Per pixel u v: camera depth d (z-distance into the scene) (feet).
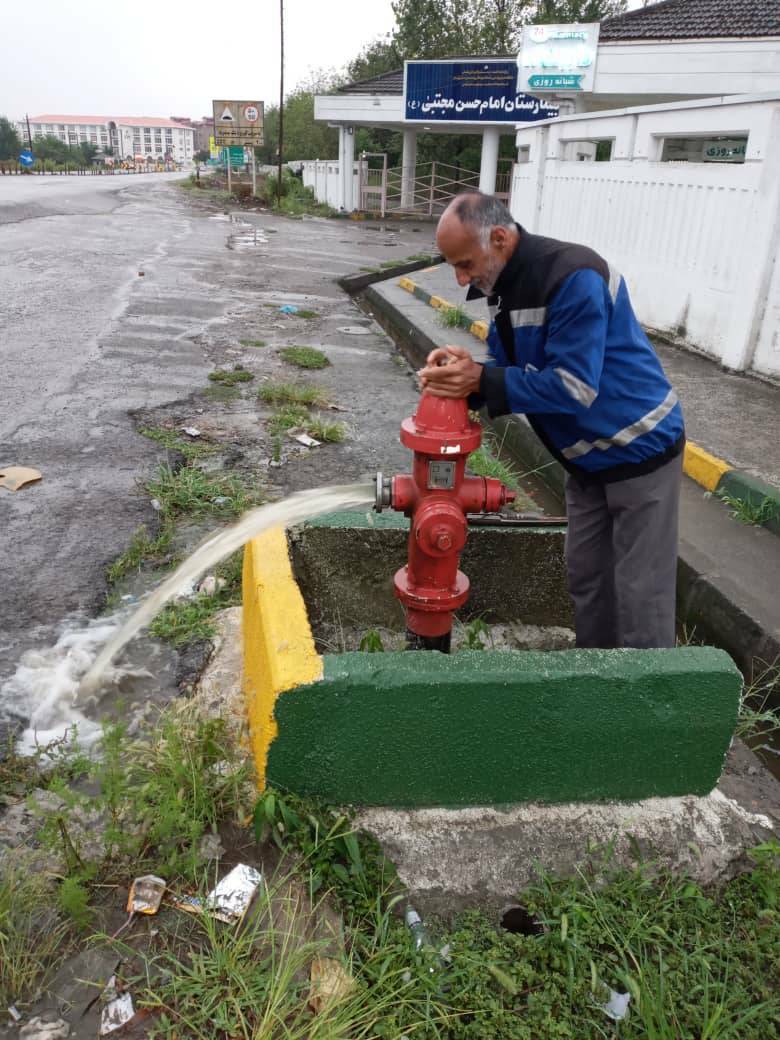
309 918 7.09
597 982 6.96
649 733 7.96
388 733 7.61
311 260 56.44
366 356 30.50
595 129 35.70
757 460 18.20
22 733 9.70
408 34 130.41
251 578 9.80
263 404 22.94
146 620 12.08
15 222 65.92
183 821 7.59
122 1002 6.40
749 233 25.02
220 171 172.45
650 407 8.91
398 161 131.85
